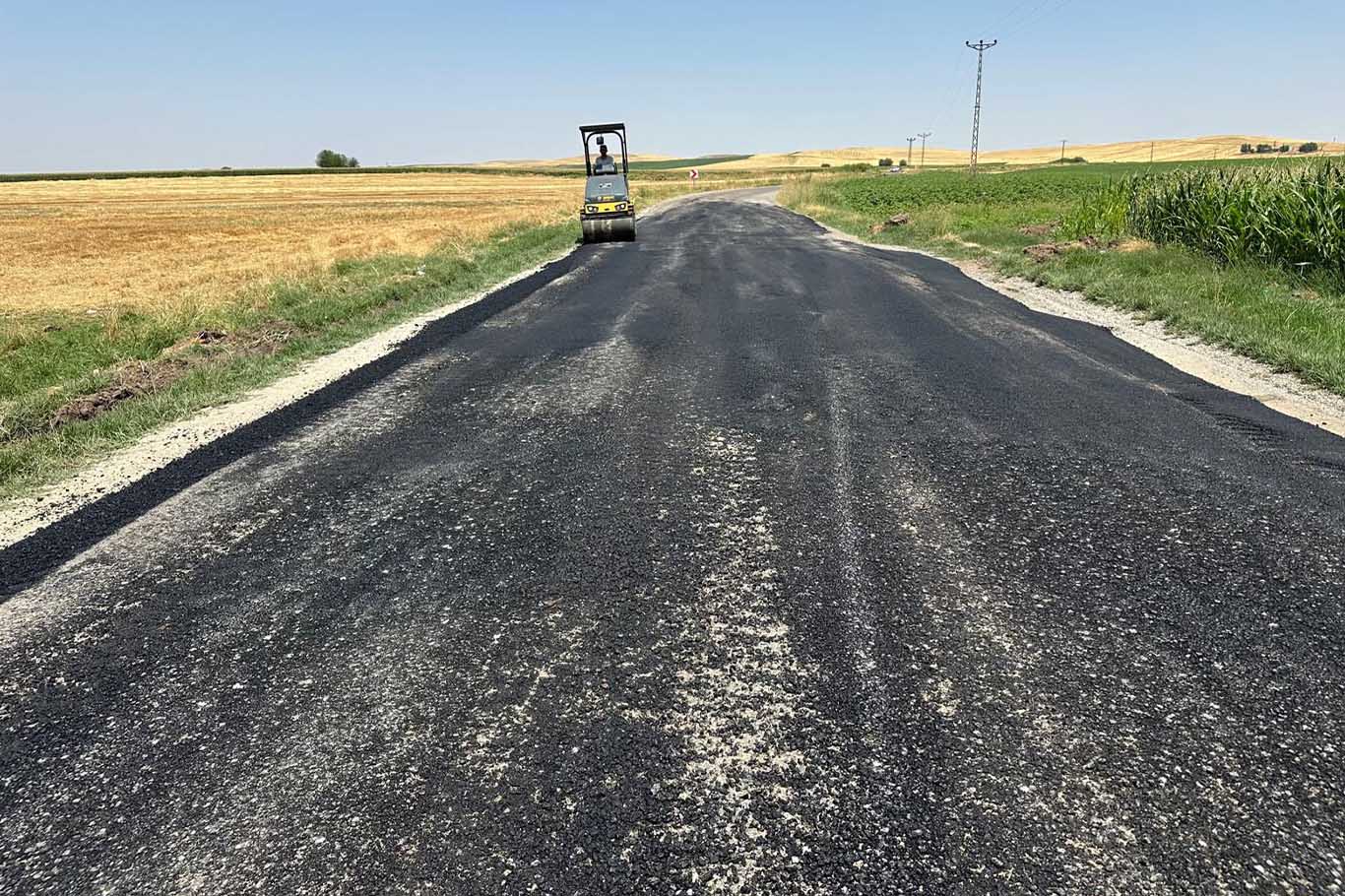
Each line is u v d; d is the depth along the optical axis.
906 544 3.34
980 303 9.70
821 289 10.95
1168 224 14.34
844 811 1.93
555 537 3.48
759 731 2.22
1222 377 6.09
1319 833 1.84
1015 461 4.29
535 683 2.46
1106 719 2.23
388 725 2.29
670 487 4.02
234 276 16.30
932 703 2.31
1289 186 11.12
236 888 1.77
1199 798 1.95
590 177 20.52
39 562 3.38
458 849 1.86
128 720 2.36
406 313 9.68
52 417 5.73
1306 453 4.37
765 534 3.46
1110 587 2.95
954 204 35.38
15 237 28.64
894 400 5.54
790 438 4.74
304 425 5.25
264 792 2.05
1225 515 3.56
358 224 32.72
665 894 1.72
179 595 3.07
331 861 1.83
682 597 2.95
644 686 2.43
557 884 1.75
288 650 2.68
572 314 9.30
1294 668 2.45
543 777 2.07
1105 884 1.72
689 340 7.71
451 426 5.15
